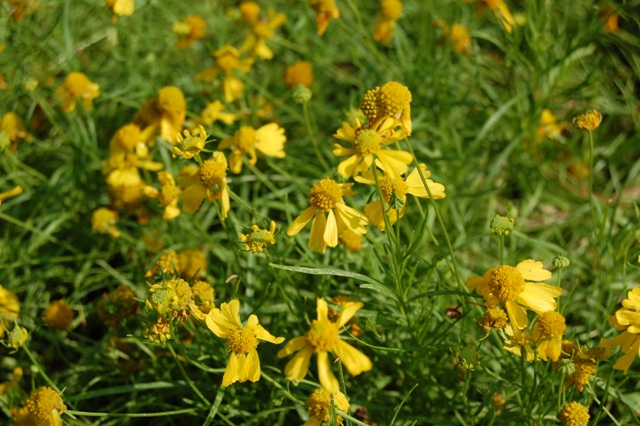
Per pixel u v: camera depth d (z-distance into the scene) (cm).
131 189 46
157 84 54
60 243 47
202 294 38
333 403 34
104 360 45
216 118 49
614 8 47
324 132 53
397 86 36
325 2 48
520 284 35
